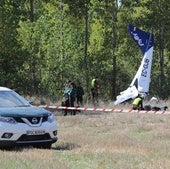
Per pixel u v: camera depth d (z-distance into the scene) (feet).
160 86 430.20
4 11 362.53
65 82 400.88
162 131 175.22
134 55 442.91
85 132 174.60
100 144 138.51
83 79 412.57
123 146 133.28
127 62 472.85
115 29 430.61
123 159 106.32
